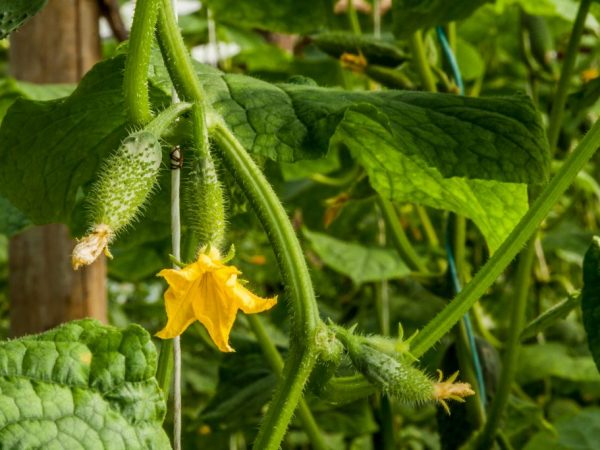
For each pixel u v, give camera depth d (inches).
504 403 25.4
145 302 51.7
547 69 34.3
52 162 21.8
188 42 43.9
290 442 44.6
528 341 40.3
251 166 16.0
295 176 36.4
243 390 31.0
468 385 15.8
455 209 23.0
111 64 19.2
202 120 15.6
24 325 30.6
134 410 15.2
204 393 46.3
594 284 17.7
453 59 26.8
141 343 15.5
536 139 19.0
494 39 42.7
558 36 44.7
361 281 33.6
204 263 14.4
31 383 14.8
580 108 28.2
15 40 30.6
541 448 31.8
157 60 19.1
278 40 46.2
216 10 32.4
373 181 23.1
